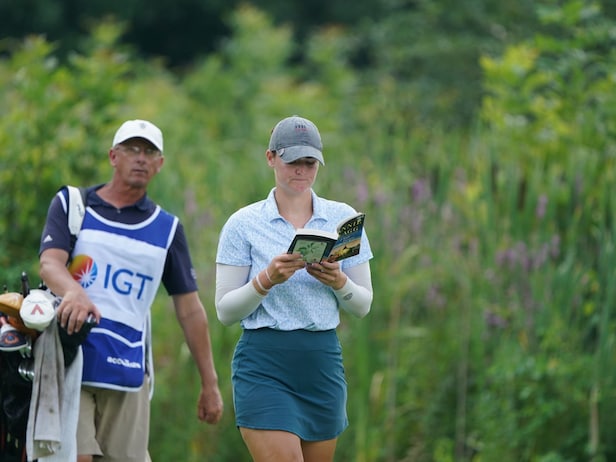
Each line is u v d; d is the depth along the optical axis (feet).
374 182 113.19
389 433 103.19
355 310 57.62
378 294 104.73
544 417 94.84
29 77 106.63
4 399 62.44
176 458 99.86
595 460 93.81
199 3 291.99
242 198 117.08
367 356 104.01
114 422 64.95
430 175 118.93
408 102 174.60
